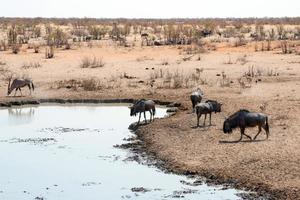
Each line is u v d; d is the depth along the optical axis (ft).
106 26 327.26
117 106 120.16
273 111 99.55
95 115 110.73
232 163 71.72
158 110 112.98
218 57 180.96
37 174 72.18
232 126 81.00
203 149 78.74
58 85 136.56
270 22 419.95
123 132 95.14
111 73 153.17
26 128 99.25
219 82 135.74
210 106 91.45
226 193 63.52
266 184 64.39
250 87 127.65
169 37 236.02
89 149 84.23
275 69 153.69
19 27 286.46
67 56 185.16
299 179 64.75
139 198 62.85
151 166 74.64
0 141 89.71
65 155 81.20
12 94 128.67
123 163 76.43
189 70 155.94
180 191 64.69
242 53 189.78
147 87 133.28
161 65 166.30
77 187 66.95
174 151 79.46
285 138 80.69
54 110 116.47
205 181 67.67
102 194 64.44
